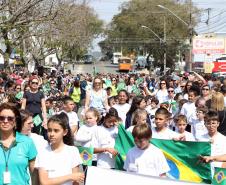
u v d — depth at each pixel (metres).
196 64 55.56
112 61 131.12
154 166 7.12
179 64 84.06
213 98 10.02
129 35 88.56
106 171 6.38
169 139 8.37
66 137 6.65
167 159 8.30
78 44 64.31
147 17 82.62
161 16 80.44
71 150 6.38
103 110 14.06
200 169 8.16
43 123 11.20
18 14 18.44
